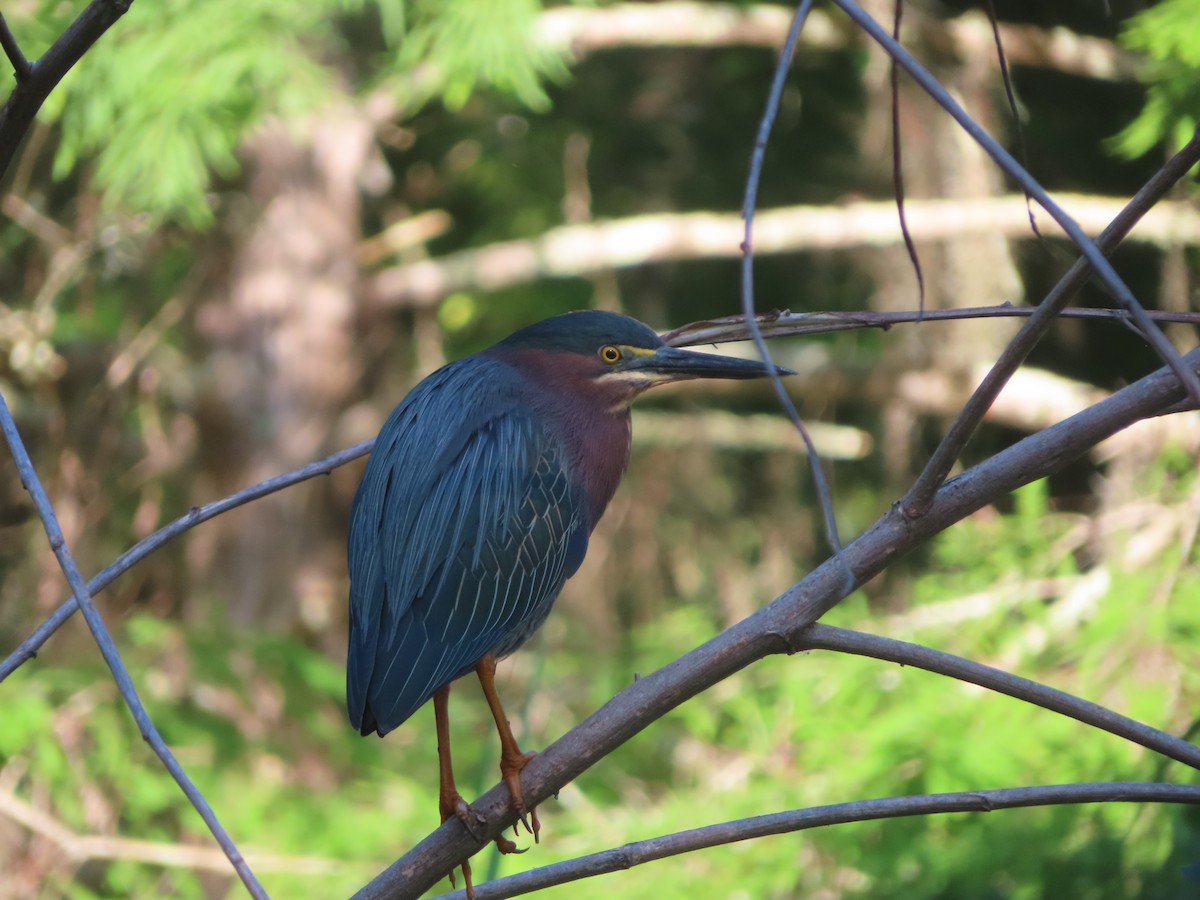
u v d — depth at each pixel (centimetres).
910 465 1700
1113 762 924
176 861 1110
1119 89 1553
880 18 1392
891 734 998
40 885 1105
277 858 1102
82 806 1144
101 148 1387
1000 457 425
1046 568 1137
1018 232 1433
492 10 1242
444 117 1741
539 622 595
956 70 1467
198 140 1261
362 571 562
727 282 1798
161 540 450
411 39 1304
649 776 1314
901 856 953
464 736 1399
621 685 1323
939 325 1545
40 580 1401
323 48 1484
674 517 1769
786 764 1094
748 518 1795
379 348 1664
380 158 1702
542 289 1748
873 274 1650
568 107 1764
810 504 1772
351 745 1270
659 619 1658
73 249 1304
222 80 1169
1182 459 1110
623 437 641
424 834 1155
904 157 1500
